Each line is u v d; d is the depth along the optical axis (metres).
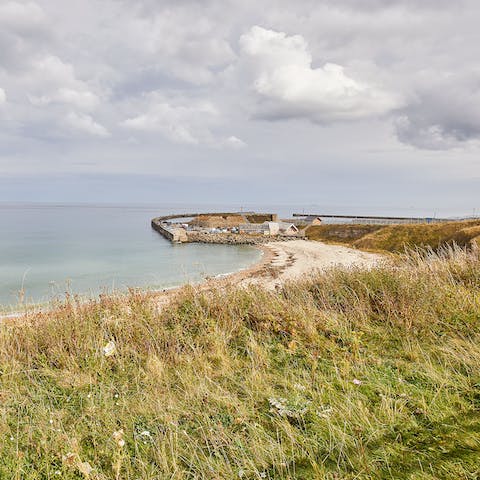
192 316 5.96
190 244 77.94
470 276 7.05
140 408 3.64
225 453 2.87
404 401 3.40
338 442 2.89
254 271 40.38
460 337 4.82
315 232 90.19
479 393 3.44
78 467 2.70
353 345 4.81
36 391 4.09
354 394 3.61
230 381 4.23
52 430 3.22
